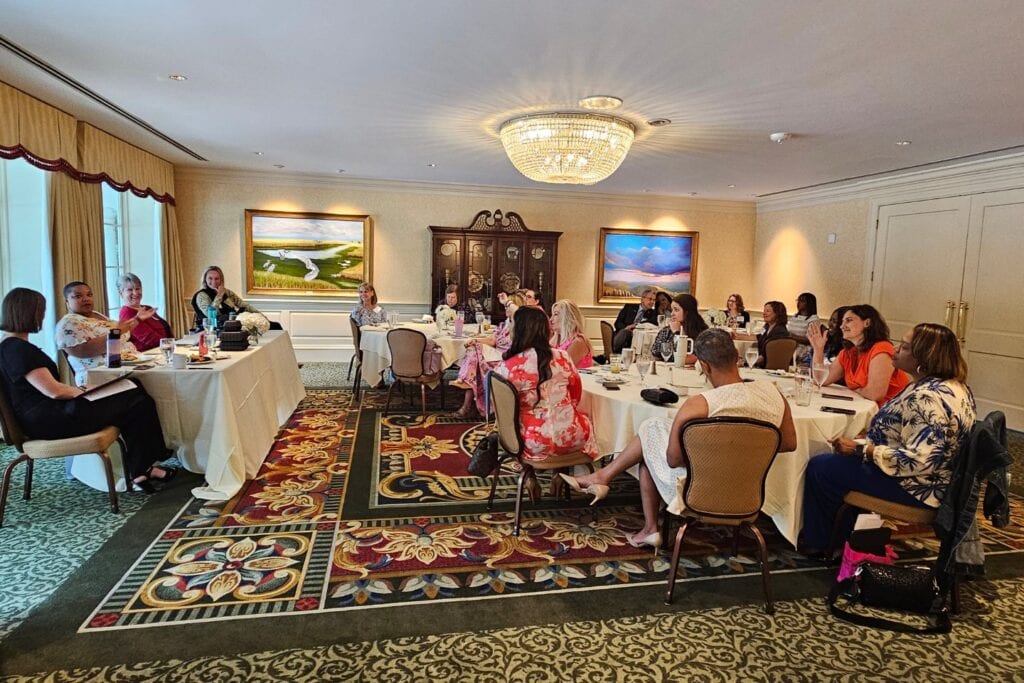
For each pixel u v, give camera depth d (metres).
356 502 3.39
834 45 2.99
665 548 2.92
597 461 3.36
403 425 5.02
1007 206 5.54
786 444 2.49
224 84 3.91
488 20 2.81
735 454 2.30
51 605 2.30
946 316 6.14
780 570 2.74
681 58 3.22
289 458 4.14
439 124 4.82
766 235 8.88
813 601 2.49
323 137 5.41
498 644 2.14
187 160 6.91
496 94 3.96
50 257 4.60
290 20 2.87
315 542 2.89
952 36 2.85
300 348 7.98
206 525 3.04
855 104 3.97
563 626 2.26
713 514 2.41
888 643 2.21
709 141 5.09
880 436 2.61
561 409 3.03
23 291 3.01
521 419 3.05
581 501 3.50
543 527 3.13
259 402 4.14
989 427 2.26
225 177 7.54
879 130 4.64
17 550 2.73
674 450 2.44
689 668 2.04
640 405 2.97
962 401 2.45
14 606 2.29
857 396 3.28
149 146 6.06
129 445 3.35
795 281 8.30
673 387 3.30
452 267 8.00
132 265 6.48
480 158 6.23
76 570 2.56
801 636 2.24
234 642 2.10
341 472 3.87
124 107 4.53
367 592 2.46
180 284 7.34
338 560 2.72
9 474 2.98
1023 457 4.64
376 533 3.01
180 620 2.22
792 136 4.87
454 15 2.77
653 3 2.59
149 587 2.44
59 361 4.64
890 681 2.00
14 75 3.77
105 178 5.33
